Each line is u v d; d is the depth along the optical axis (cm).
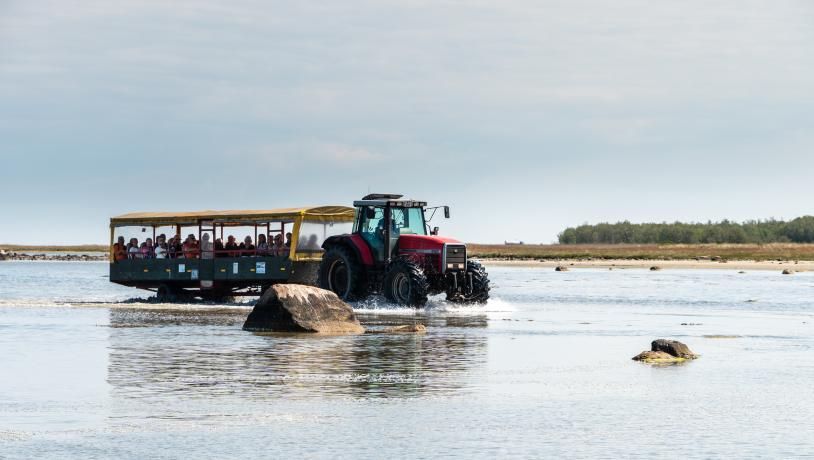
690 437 2600
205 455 2406
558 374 3606
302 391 3219
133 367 3709
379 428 2691
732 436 2614
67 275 14112
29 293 9106
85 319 5678
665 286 10594
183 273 6969
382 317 5866
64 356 4009
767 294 8925
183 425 2717
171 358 3966
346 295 6525
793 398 3142
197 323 5447
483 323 5562
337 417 2828
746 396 3172
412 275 6247
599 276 13888
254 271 6725
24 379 3428
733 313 6494
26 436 2591
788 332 5153
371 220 6594
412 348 4319
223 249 6894
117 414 2848
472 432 2652
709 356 4134
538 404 3027
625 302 7662
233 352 4147
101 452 2430
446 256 6369
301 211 6612
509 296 8550
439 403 3034
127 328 5159
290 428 2689
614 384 3394
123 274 7200
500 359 3988
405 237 6500
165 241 7075
